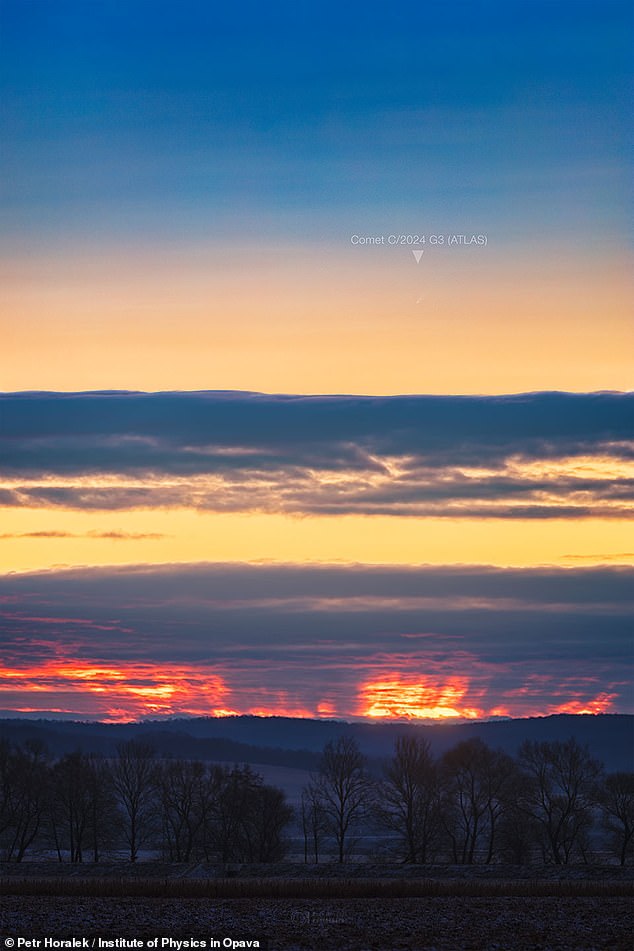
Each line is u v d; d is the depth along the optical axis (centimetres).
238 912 6912
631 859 14088
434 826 14238
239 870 12175
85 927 6141
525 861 13812
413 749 14688
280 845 14475
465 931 6106
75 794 14562
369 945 5612
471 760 14362
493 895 8294
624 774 13838
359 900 7825
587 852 14675
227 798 14525
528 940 5791
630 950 5484
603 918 6706
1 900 7662
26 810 14538
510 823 13975
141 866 12656
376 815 14562
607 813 13825
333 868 12212
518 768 14200
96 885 8444
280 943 5662
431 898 8006
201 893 8206
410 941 5741
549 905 7488
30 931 5984
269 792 14500
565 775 13925
